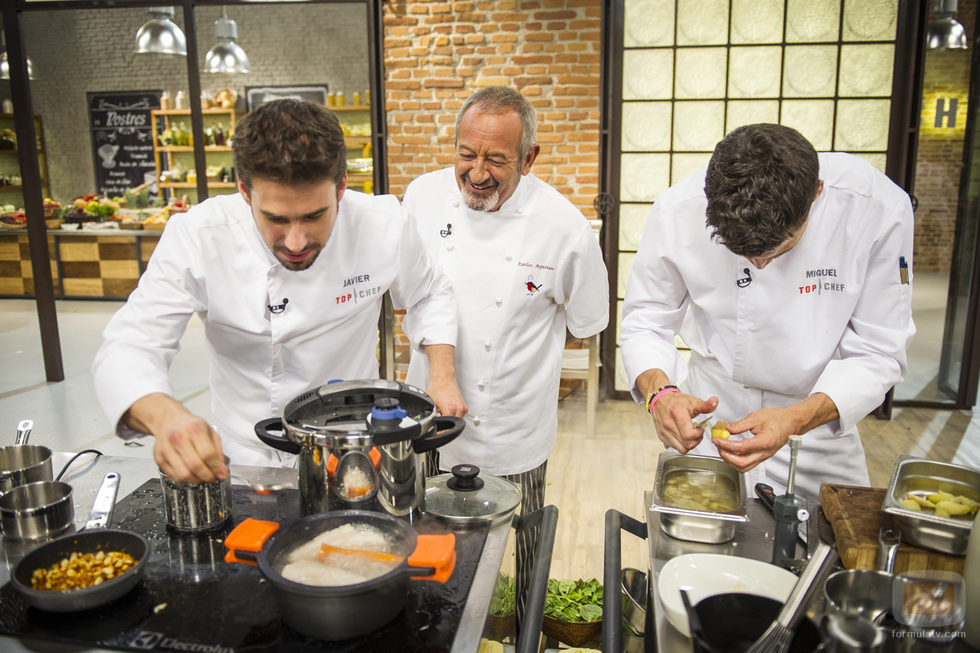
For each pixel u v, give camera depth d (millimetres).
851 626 721
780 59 4113
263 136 1014
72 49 10586
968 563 829
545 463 2045
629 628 1200
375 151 4668
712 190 1213
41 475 1239
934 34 4891
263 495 1175
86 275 8172
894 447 3943
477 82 4598
